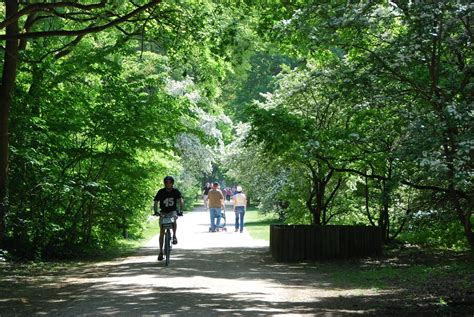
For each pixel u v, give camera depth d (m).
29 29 19.19
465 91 11.64
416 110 12.15
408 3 12.05
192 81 35.59
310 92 20.98
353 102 13.61
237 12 20.28
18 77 18.97
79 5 14.95
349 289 12.33
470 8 11.06
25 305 10.02
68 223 20.17
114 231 22.34
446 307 9.77
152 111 18.94
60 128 18.14
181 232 31.78
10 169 17.34
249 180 34.69
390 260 17.72
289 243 17.95
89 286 12.23
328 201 21.80
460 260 16.30
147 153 21.98
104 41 25.31
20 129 17.28
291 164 21.97
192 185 51.44
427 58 12.36
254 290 11.88
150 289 11.70
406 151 10.61
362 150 16.52
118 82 19.03
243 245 23.86
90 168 19.62
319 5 12.84
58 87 19.00
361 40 13.18
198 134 21.03
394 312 9.47
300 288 12.39
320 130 17.62
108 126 18.44
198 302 10.19
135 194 22.27
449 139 10.33
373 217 23.97
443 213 17.91
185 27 20.61
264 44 21.00
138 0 20.72
